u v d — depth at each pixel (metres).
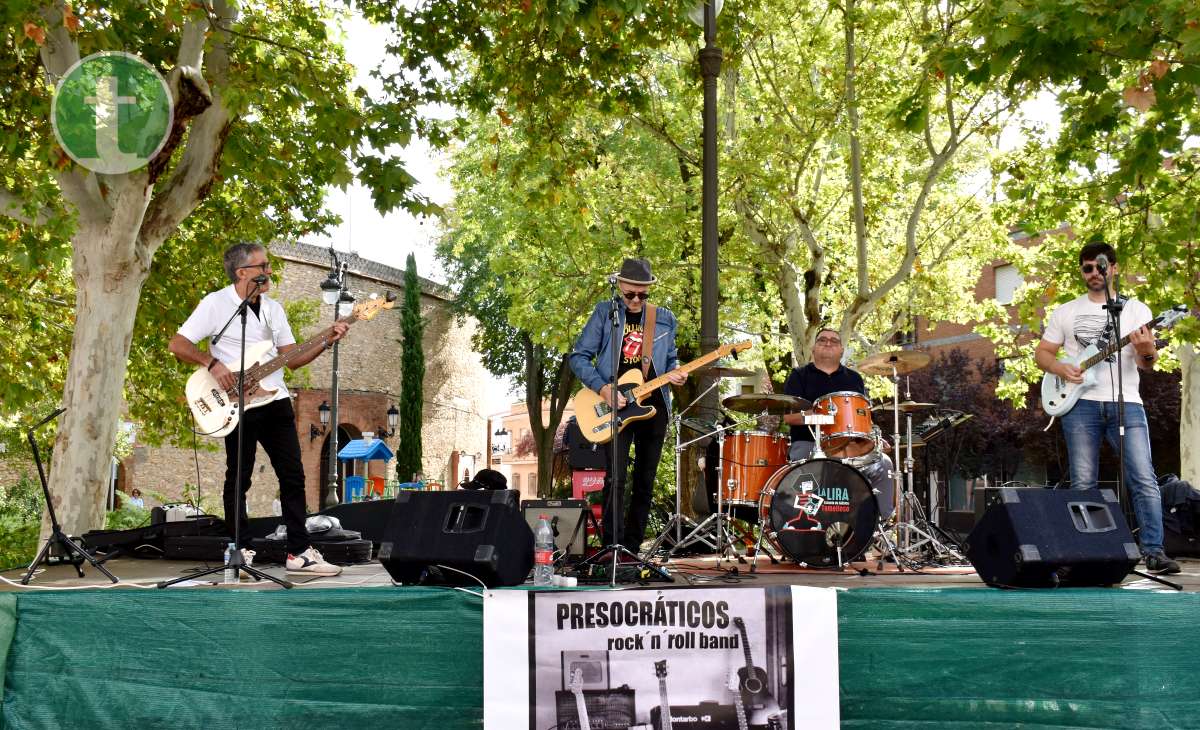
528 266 17.14
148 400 15.70
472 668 4.22
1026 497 4.57
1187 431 14.91
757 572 6.23
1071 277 13.27
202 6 8.11
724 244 15.98
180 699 4.25
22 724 4.20
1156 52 6.31
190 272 13.85
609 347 6.07
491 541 4.55
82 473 8.85
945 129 15.30
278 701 4.24
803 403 6.68
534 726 4.16
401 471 34.69
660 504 15.25
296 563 5.90
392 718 4.22
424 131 10.52
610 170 16.08
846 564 6.29
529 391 28.92
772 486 6.23
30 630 4.28
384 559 4.62
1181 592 4.24
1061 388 5.79
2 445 19.41
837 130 13.20
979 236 16.83
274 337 5.89
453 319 40.69
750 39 13.22
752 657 4.20
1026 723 4.16
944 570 6.52
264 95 8.68
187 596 4.30
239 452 5.06
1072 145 9.18
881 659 4.21
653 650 4.20
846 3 12.98
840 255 17.02
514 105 11.01
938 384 25.84
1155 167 7.89
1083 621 4.20
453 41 10.97
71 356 9.05
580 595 4.22
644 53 12.39
